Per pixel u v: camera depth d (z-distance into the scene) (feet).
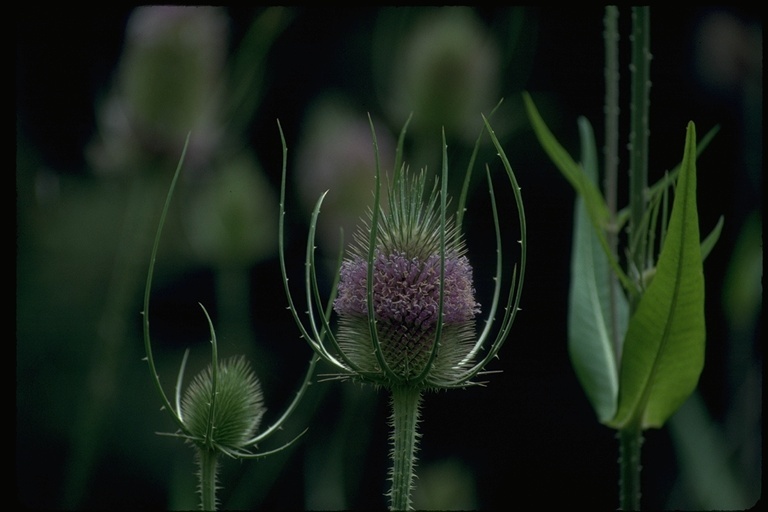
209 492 2.61
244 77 3.36
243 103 3.67
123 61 3.53
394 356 2.55
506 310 2.47
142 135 3.46
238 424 2.62
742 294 3.34
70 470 3.16
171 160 3.49
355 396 3.28
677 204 2.60
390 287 2.56
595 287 2.87
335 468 3.26
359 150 3.69
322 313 2.49
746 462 3.32
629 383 2.73
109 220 5.24
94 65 4.47
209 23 3.58
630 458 2.77
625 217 2.85
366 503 4.73
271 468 3.12
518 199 2.44
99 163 3.51
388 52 3.86
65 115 5.24
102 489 5.08
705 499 3.11
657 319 2.68
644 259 2.77
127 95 3.48
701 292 2.65
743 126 3.81
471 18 3.92
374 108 4.17
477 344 2.56
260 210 3.68
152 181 3.48
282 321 5.03
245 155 3.87
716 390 4.42
